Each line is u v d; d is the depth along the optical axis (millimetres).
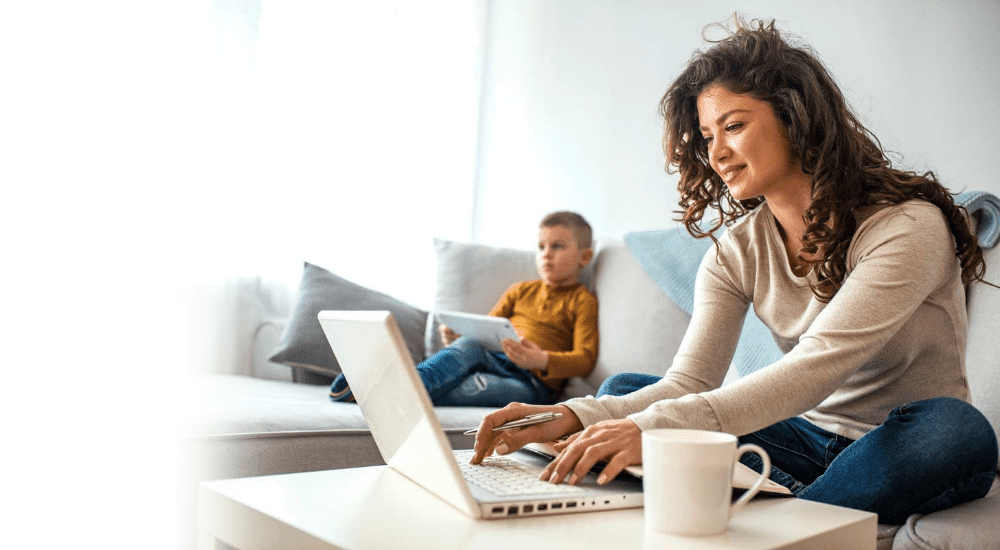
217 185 2355
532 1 2889
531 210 2811
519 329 2166
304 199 2586
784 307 1197
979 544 865
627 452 812
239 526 730
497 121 2965
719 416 875
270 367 2367
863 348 940
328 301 2178
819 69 1123
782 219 1205
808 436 1217
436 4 2904
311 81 2602
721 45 1149
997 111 1734
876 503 943
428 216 2865
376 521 683
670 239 2027
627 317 2008
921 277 998
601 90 2633
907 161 1885
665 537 661
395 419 808
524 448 1014
